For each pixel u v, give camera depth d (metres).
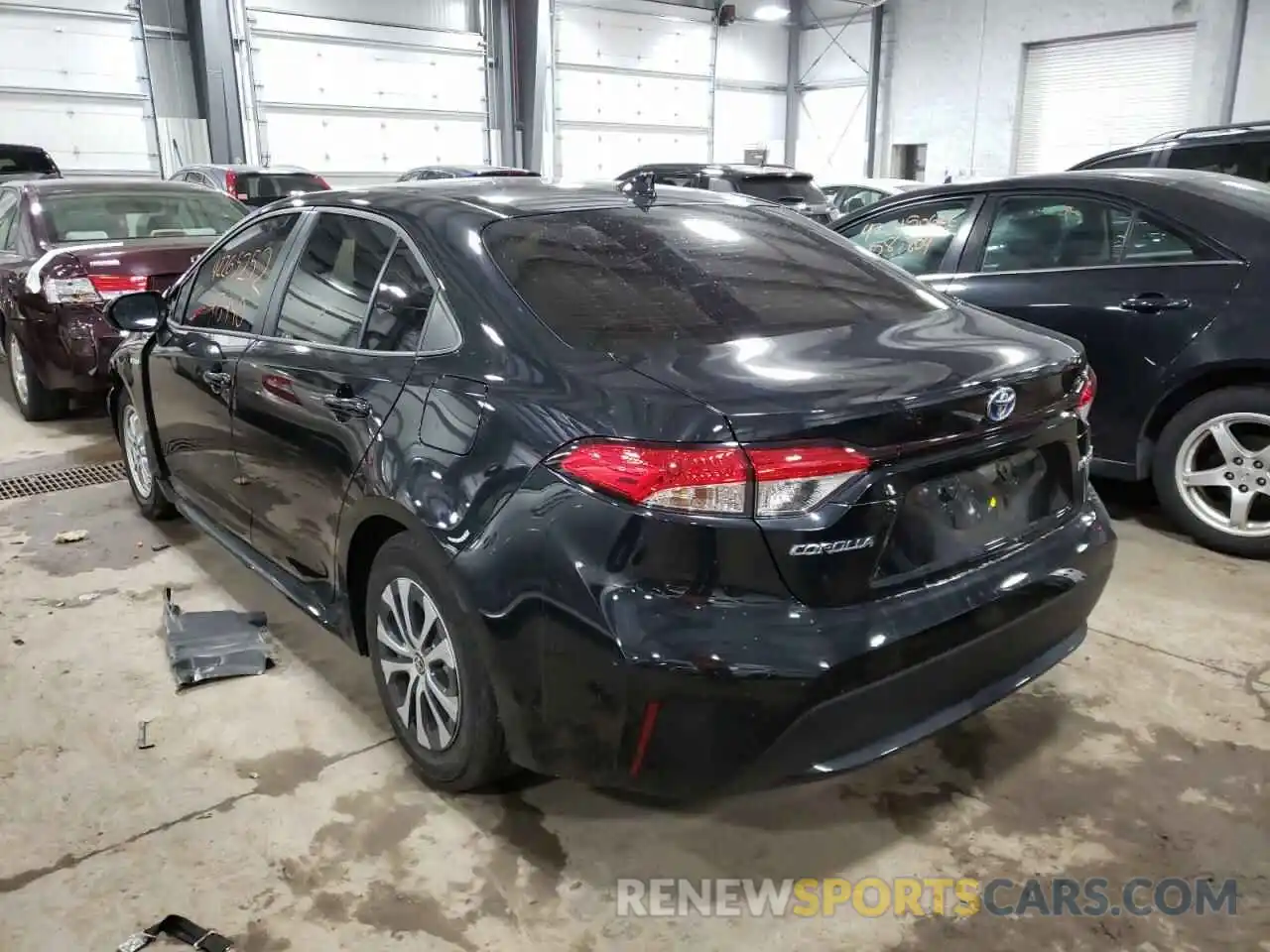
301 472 2.63
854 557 1.82
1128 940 1.92
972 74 16.20
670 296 2.27
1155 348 3.64
